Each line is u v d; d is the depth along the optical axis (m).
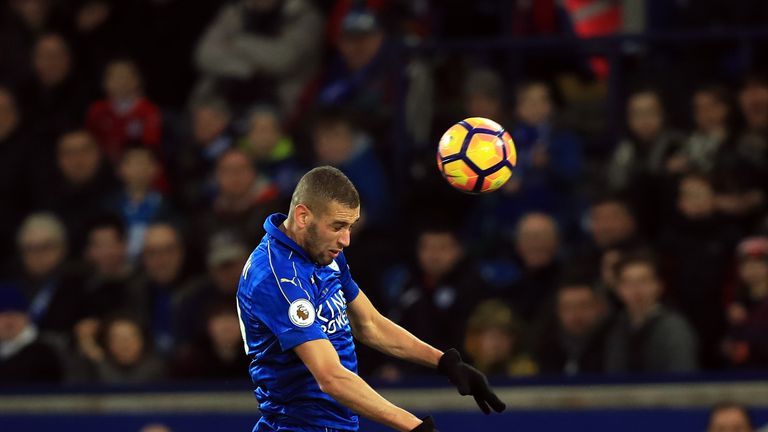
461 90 44.94
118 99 47.88
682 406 34.59
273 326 22.78
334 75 47.75
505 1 47.97
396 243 41.59
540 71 47.56
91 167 45.62
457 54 45.38
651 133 41.53
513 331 36.69
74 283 41.44
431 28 48.69
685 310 37.53
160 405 36.59
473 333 37.00
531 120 42.88
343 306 23.59
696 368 35.44
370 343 24.28
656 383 34.78
